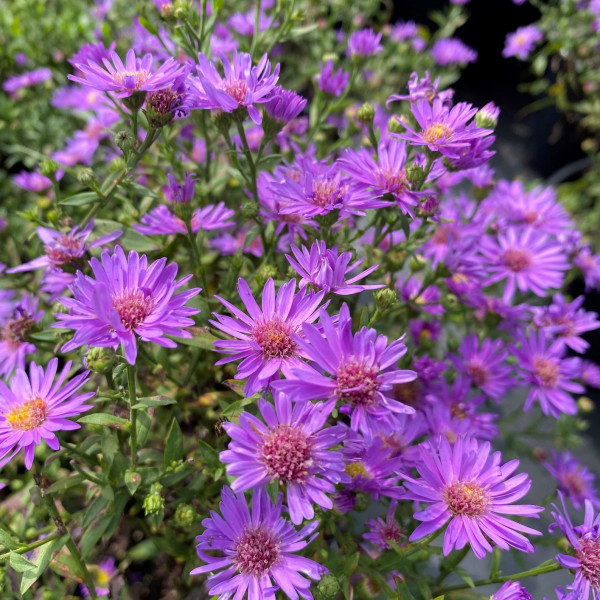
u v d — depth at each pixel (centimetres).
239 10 40
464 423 21
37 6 39
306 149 28
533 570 17
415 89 22
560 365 25
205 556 15
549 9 51
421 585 18
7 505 22
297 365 15
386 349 15
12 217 34
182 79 19
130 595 23
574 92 49
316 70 39
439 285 26
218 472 17
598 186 45
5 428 16
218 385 24
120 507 19
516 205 30
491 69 62
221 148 28
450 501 16
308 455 15
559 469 27
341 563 18
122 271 15
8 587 19
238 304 21
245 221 26
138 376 22
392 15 61
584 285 41
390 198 19
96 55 24
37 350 24
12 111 37
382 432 20
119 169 20
